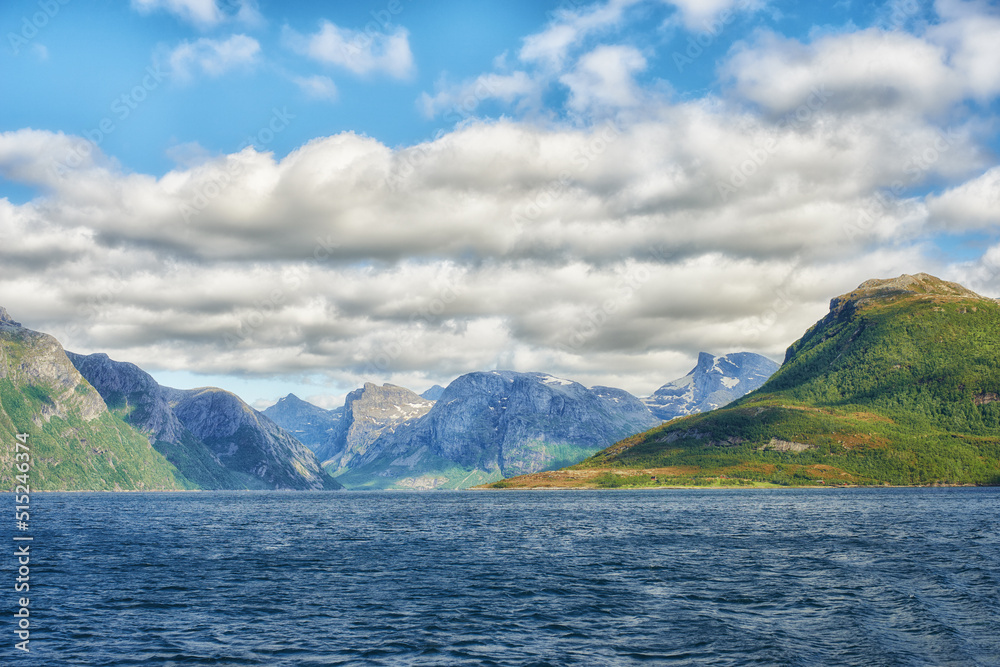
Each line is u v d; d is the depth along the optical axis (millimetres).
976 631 46281
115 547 103000
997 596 58281
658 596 60469
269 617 52812
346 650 43562
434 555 92688
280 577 72750
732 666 39500
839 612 52562
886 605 55000
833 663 39719
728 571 74625
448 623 50625
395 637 46656
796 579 68562
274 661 41281
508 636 46781
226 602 58688
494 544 107250
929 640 44125
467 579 71062
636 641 45188
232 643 45188
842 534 115125
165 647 44281
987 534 113312
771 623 49406
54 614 53656
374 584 68062
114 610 55312
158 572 76188
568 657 41781
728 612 53375
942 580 66625
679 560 84812
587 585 66750
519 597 60656
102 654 42719
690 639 45406
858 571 73000
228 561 86375
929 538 107250
